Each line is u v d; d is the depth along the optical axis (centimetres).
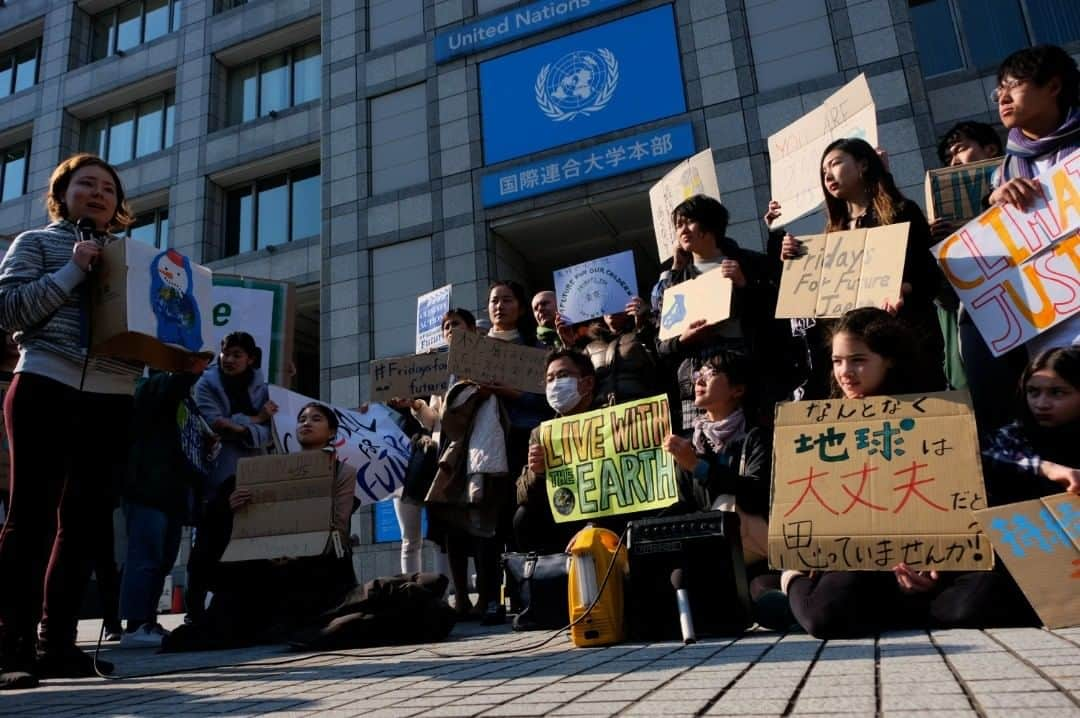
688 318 395
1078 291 293
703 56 1202
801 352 395
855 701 141
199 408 525
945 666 169
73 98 1842
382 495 602
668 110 1206
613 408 350
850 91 425
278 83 1692
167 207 1720
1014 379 322
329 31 1508
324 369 1316
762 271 415
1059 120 324
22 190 1889
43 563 266
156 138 1780
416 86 1405
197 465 494
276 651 369
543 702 165
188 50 1752
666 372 446
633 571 281
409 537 570
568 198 1239
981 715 124
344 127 1430
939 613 238
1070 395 254
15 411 268
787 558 244
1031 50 327
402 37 1441
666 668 202
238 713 183
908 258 347
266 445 540
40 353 272
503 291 549
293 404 587
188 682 254
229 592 427
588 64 1278
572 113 1271
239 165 1623
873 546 238
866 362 273
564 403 401
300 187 1612
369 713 168
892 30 1109
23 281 272
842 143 372
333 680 235
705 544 271
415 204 1338
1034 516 226
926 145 1048
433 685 207
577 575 279
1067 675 150
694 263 430
